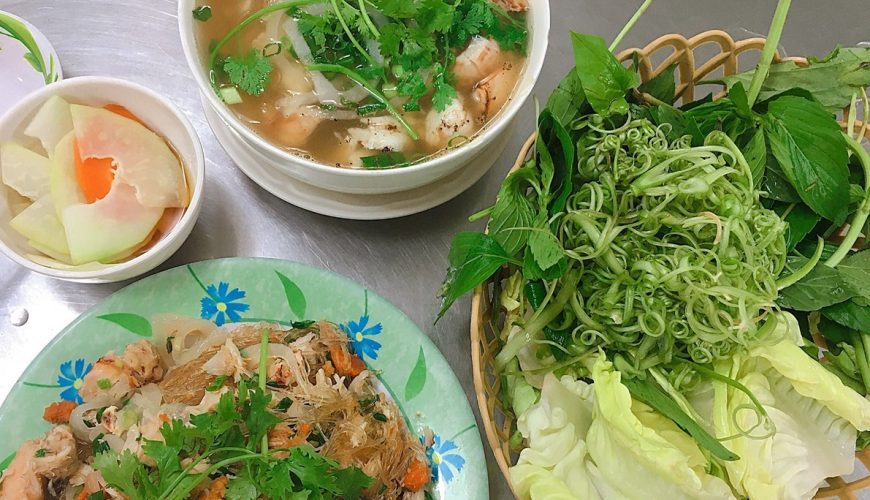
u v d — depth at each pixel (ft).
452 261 1.46
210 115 1.65
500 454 1.43
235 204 1.75
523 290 1.48
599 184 1.46
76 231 1.53
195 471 1.48
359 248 1.76
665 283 1.41
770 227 1.44
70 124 1.59
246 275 1.63
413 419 1.58
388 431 1.57
